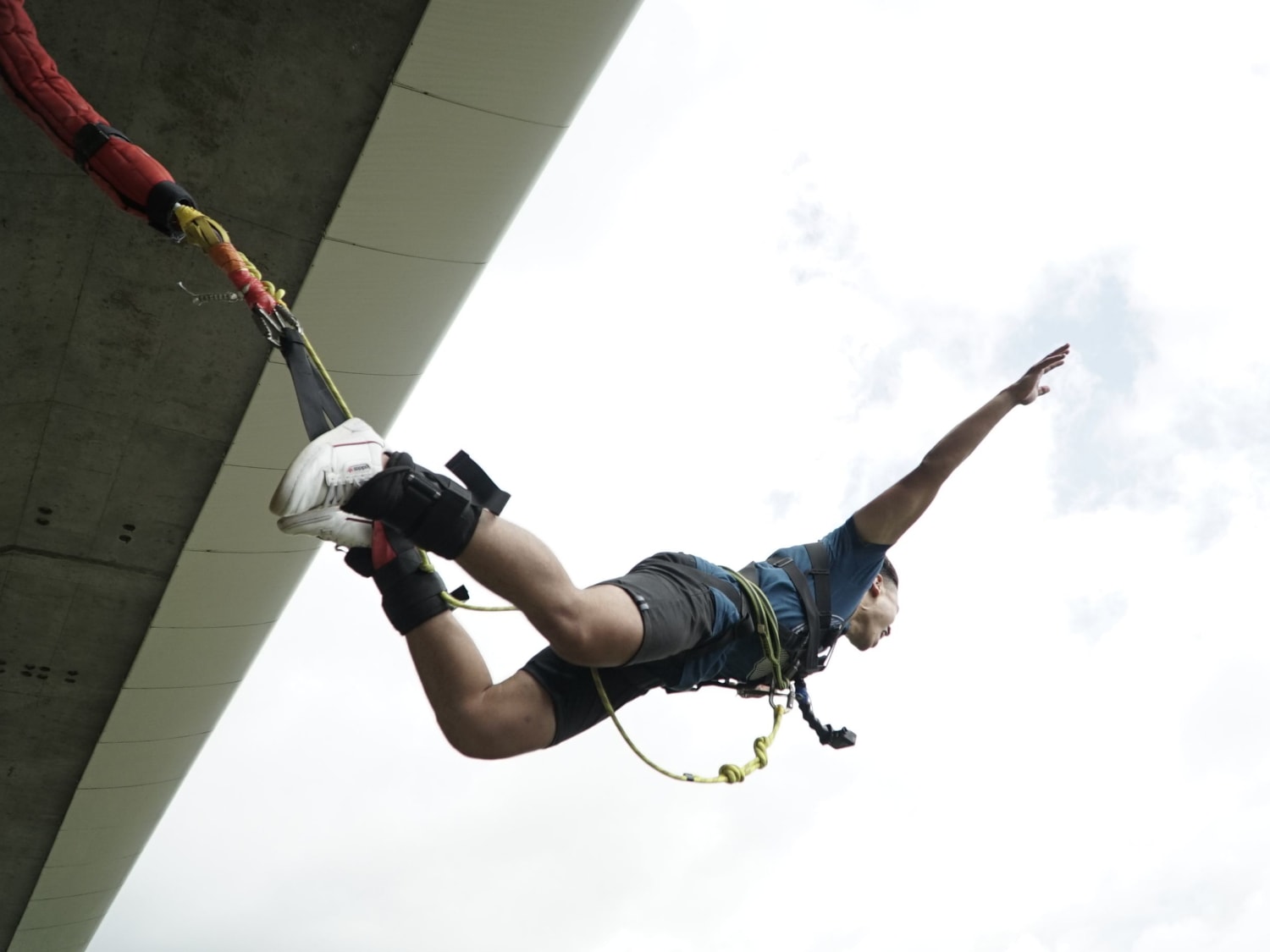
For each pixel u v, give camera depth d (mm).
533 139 6641
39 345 7309
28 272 6824
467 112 6348
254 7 5793
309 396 2213
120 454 8188
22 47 2414
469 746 2455
